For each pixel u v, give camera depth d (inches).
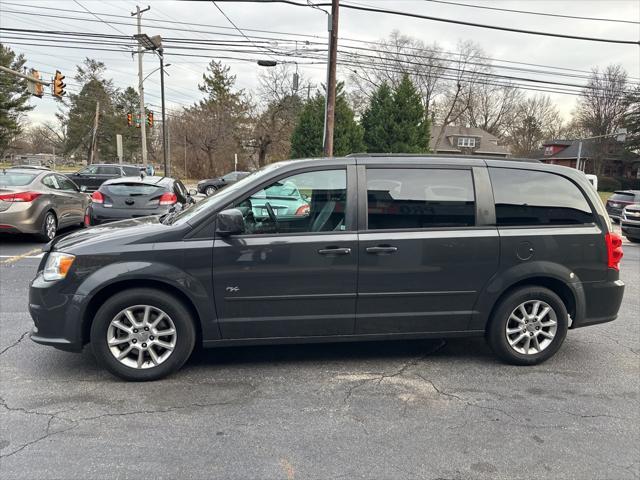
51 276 136.0
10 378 141.8
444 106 2031.3
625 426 120.7
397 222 147.4
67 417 119.7
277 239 140.9
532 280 157.4
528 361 157.8
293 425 118.5
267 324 143.6
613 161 2287.2
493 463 104.0
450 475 99.7
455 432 116.5
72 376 143.9
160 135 2390.5
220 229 137.4
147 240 137.4
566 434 116.4
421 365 157.9
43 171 382.9
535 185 156.6
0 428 114.0
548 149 2549.2
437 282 148.8
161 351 142.9
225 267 138.8
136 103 2458.2
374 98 1336.1
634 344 181.5
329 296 144.3
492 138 2306.8
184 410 124.7
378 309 147.9
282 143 1855.3
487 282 151.5
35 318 137.4
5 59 1899.6
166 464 101.4
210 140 1931.6
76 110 2385.6
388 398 134.0
